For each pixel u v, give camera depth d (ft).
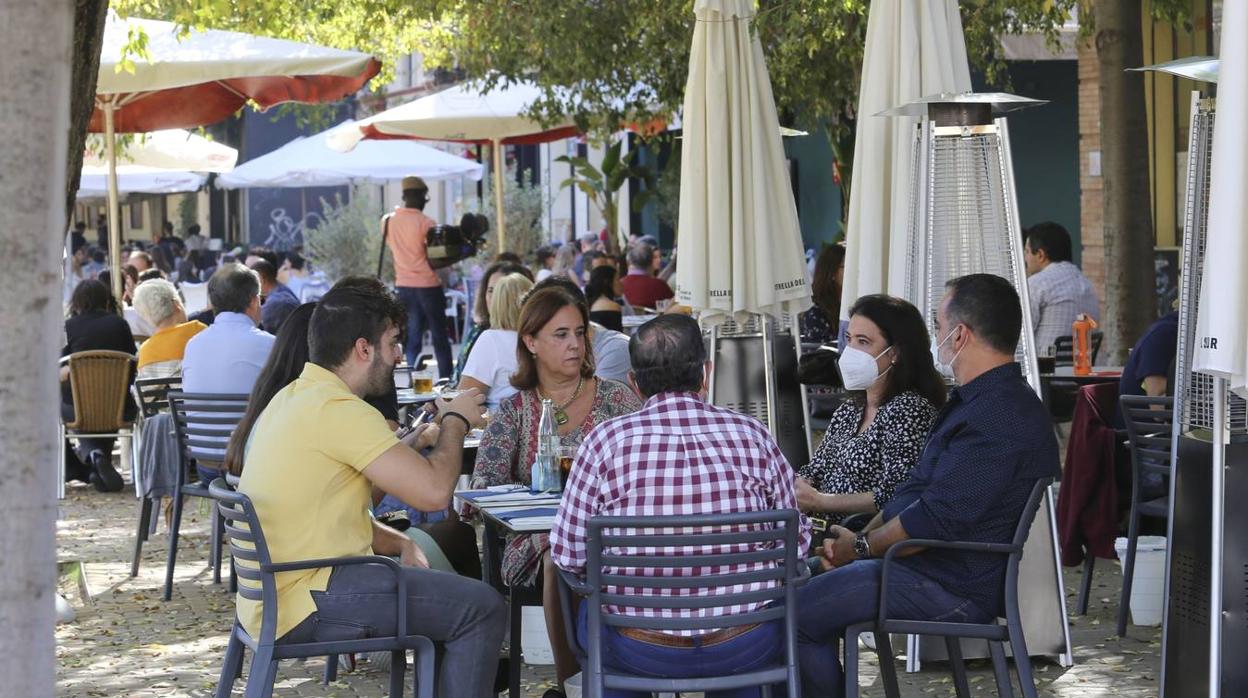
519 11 51.34
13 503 9.23
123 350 42.73
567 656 20.08
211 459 29.37
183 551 35.14
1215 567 16.99
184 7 37.73
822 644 17.69
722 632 15.88
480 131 55.47
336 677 23.84
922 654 23.31
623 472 15.80
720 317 28.32
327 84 41.37
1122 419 26.86
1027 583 23.07
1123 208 38.99
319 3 54.75
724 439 15.98
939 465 17.39
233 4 40.68
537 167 117.29
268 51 39.14
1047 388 31.07
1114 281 39.19
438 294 59.88
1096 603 27.40
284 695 22.99
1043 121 65.87
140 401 34.53
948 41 24.67
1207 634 17.44
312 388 17.24
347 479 17.08
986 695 21.88
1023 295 23.20
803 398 32.30
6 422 9.16
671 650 15.76
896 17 24.97
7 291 9.07
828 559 18.42
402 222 59.41
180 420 30.22
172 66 38.06
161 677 24.27
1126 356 39.01
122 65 33.86
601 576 15.56
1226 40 15.38
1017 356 23.82
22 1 8.95
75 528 38.22
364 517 17.40
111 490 44.01
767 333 29.45
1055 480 17.57
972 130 23.12
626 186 102.06
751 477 15.96
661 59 50.60
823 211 81.00
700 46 27.63
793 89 48.78
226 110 45.85
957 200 23.77
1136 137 38.91
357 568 16.96
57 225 9.23
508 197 99.50
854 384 20.27
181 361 38.63
